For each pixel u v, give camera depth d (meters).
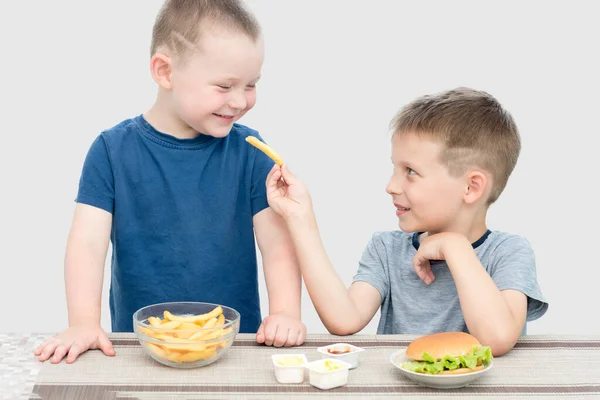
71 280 1.68
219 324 1.44
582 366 1.42
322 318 1.66
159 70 1.71
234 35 1.62
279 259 1.75
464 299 1.55
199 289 1.90
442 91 1.87
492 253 1.80
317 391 1.29
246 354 1.46
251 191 1.88
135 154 1.85
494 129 1.77
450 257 1.62
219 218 1.89
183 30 1.64
